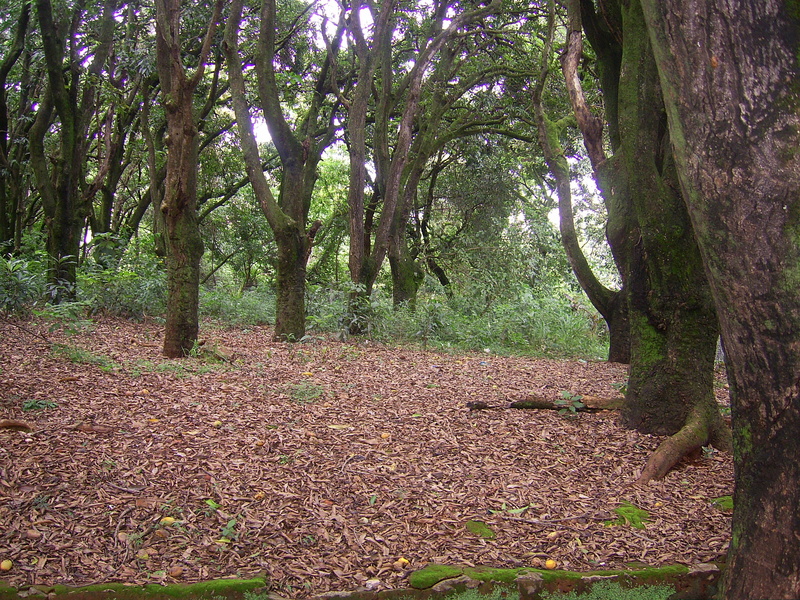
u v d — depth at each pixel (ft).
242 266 72.90
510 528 11.81
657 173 16.10
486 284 52.49
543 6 43.91
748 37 7.16
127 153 53.93
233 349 28.71
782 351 7.45
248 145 33.04
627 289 17.88
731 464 15.25
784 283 7.32
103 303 37.14
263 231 68.03
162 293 39.09
